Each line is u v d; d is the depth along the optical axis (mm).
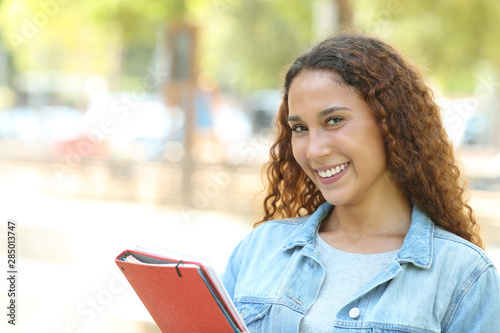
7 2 10227
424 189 1903
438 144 1946
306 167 1946
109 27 11688
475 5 10289
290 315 1876
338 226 2045
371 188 1926
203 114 14773
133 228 7648
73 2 11359
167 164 10109
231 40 20156
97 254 6254
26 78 23297
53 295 4961
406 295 1759
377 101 1845
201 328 1783
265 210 2385
